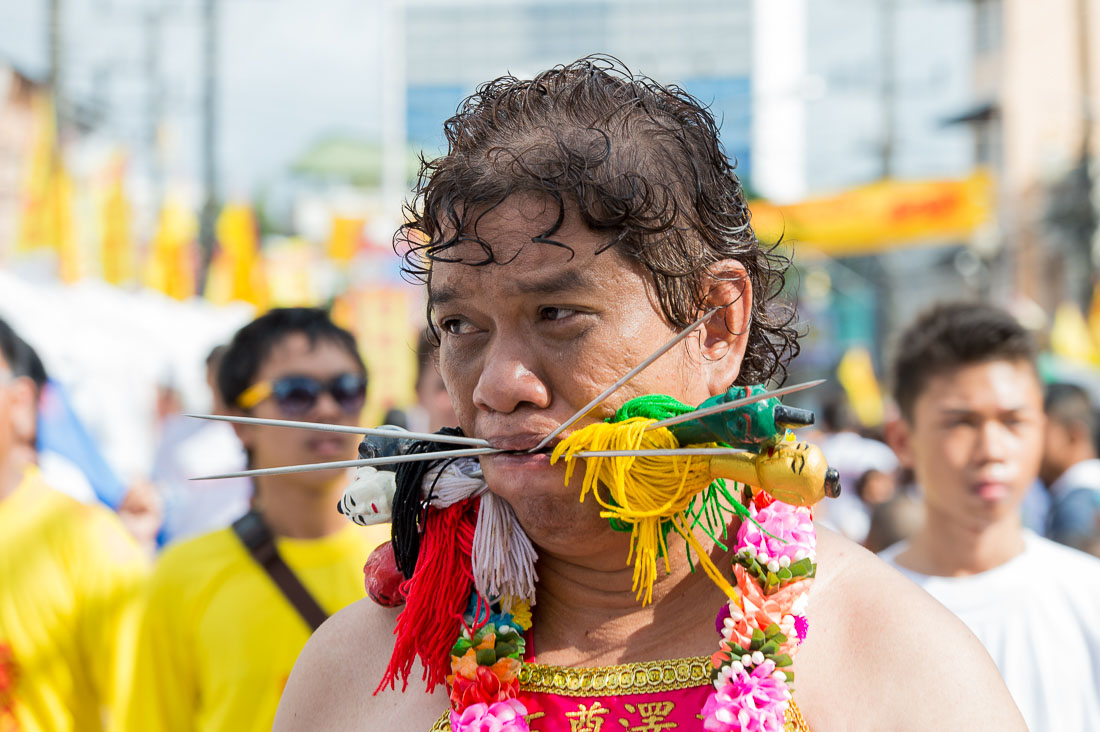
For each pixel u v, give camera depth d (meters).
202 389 8.33
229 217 9.58
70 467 5.11
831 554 1.19
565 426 1.04
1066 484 4.37
